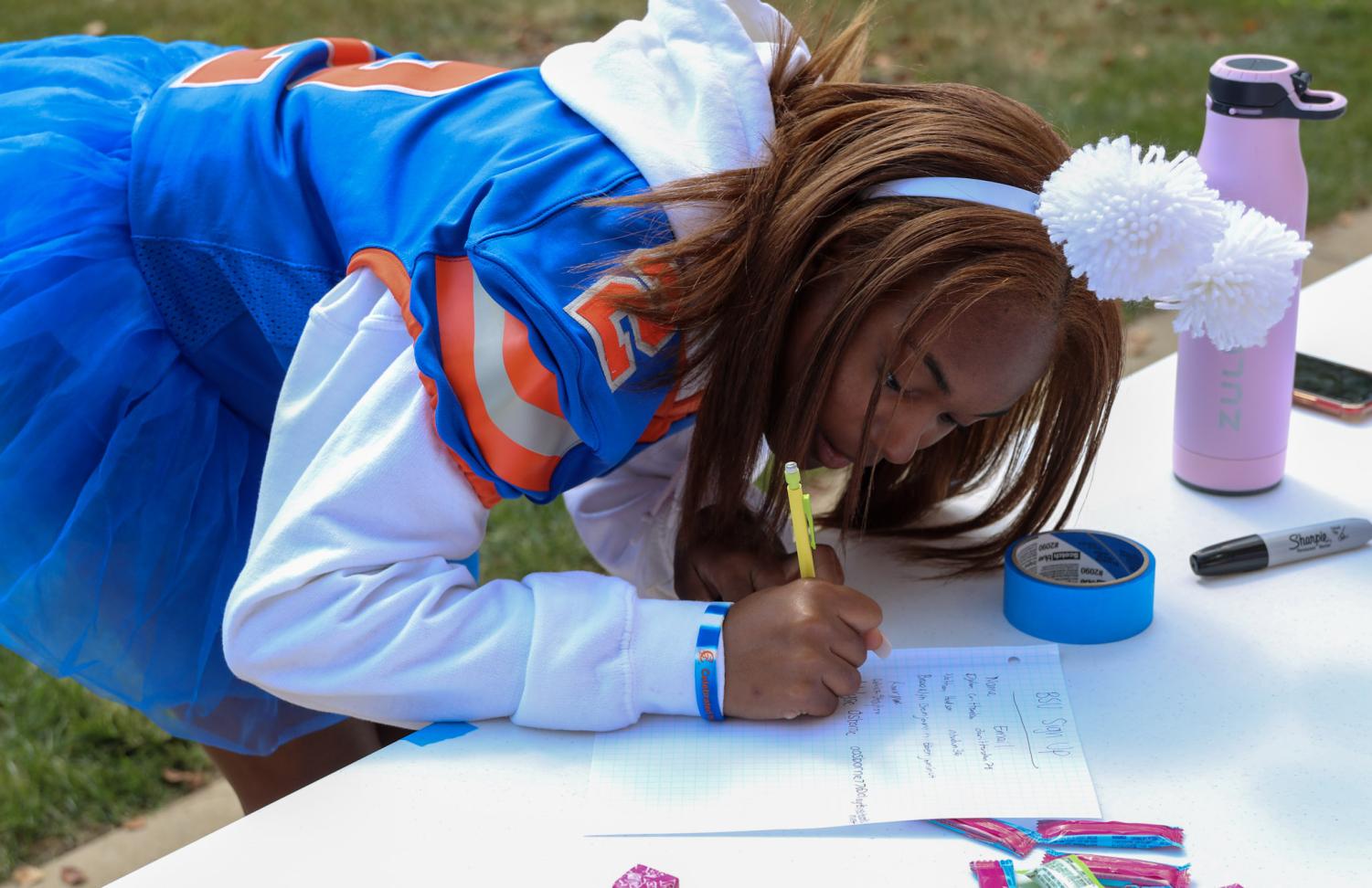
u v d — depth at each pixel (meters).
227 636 1.03
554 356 0.97
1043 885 0.84
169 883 0.88
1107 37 4.54
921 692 1.05
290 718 1.34
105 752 2.13
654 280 1.01
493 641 1.01
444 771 0.98
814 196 1.02
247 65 1.29
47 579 1.22
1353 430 1.40
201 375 1.27
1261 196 1.16
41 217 1.21
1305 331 1.57
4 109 1.29
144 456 1.22
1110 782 0.94
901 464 1.17
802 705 1.00
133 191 1.23
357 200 1.10
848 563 1.26
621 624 1.02
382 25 4.67
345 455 1.02
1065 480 1.21
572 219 1.01
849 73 1.23
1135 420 1.45
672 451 1.33
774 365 1.07
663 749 1.00
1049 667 1.07
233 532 1.28
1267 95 1.13
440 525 1.04
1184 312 1.00
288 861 0.90
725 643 1.02
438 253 1.01
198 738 1.33
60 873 1.92
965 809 0.91
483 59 4.41
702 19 1.13
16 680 2.25
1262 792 0.92
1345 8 4.66
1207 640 1.09
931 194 1.02
